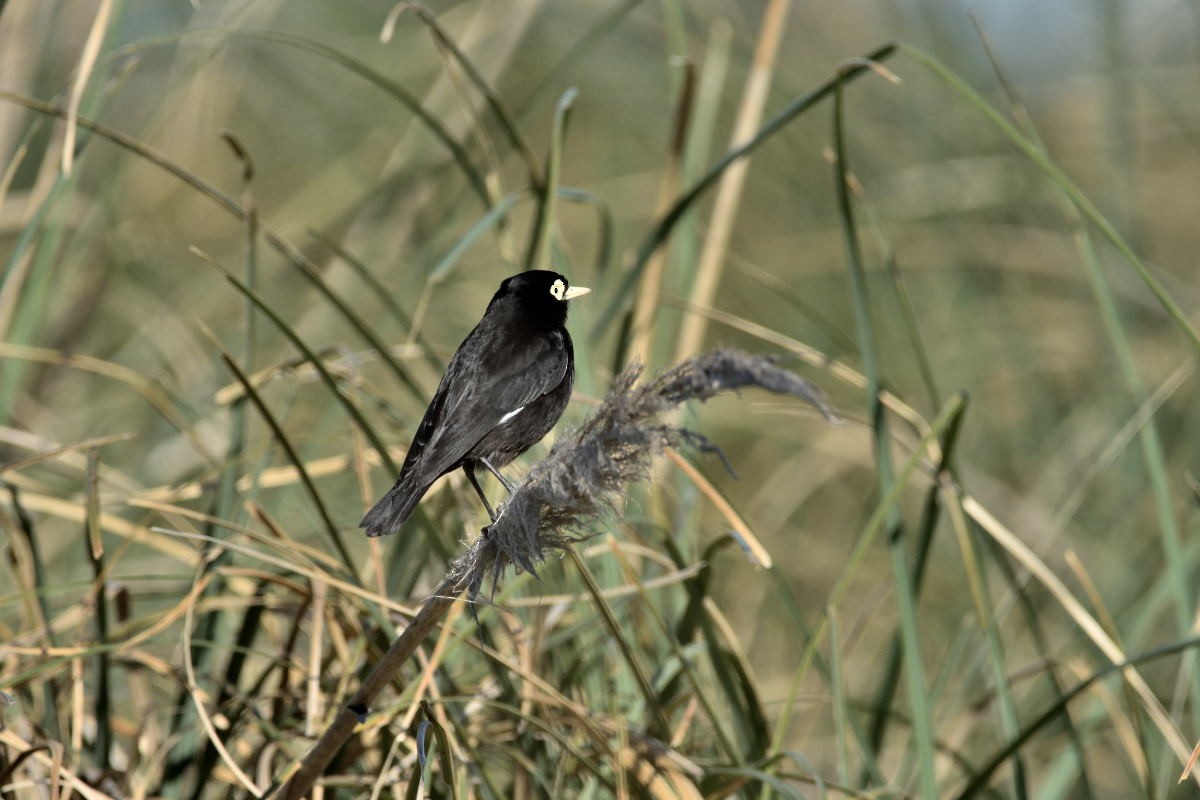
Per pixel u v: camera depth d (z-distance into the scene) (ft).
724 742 23.79
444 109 42.86
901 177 56.95
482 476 28.84
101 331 47.78
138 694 26.18
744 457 52.90
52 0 38.17
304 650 30.30
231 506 27.48
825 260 58.13
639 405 16.67
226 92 57.98
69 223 38.50
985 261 54.65
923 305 57.36
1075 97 61.82
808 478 48.88
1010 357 53.01
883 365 54.54
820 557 46.60
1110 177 51.42
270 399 42.47
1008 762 31.53
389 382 45.60
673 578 24.89
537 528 16.81
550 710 24.91
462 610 25.02
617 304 28.86
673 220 28.84
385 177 42.78
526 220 62.13
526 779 24.21
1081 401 50.29
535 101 33.78
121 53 27.76
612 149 68.18
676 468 30.40
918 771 27.17
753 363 18.07
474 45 46.37
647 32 63.62
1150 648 39.01
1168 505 28.89
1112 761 37.32
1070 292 53.98
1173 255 60.34
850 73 26.89
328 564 25.84
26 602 26.73
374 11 61.87
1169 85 61.00
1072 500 31.78
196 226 55.62
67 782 21.98
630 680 26.96
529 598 27.61
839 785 24.64
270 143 60.90
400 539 28.45
